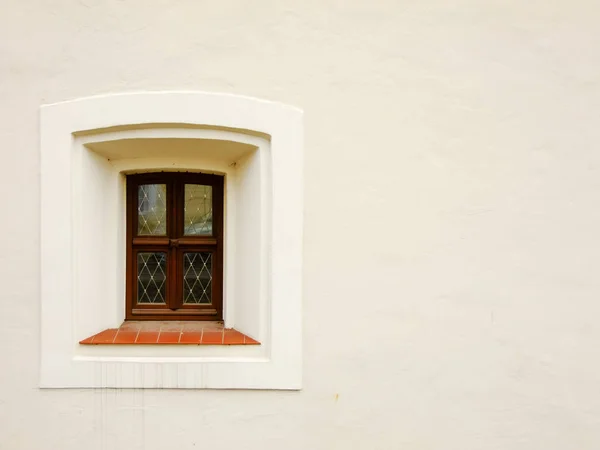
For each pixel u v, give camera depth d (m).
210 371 2.51
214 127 2.51
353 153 2.55
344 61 2.53
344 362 2.56
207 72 2.50
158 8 2.49
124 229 2.85
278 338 2.53
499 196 2.59
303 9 2.51
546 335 2.61
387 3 2.54
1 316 2.50
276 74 2.52
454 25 2.56
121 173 2.81
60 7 2.49
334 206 2.55
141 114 2.47
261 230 2.56
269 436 2.54
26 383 2.51
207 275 2.89
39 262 2.51
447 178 2.57
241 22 2.50
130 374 2.51
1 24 2.50
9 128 2.50
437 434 2.59
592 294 2.62
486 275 2.59
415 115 2.56
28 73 2.49
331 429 2.56
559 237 2.61
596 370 2.62
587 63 2.59
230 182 2.81
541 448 2.62
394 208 2.56
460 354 2.59
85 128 2.48
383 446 2.58
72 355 2.51
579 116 2.60
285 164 2.52
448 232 2.58
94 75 2.49
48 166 2.49
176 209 2.87
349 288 2.55
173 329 2.75
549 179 2.60
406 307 2.57
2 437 2.51
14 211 2.50
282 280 2.53
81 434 2.52
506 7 2.57
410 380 2.58
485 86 2.57
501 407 2.61
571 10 2.58
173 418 2.53
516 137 2.59
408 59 2.55
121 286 2.82
